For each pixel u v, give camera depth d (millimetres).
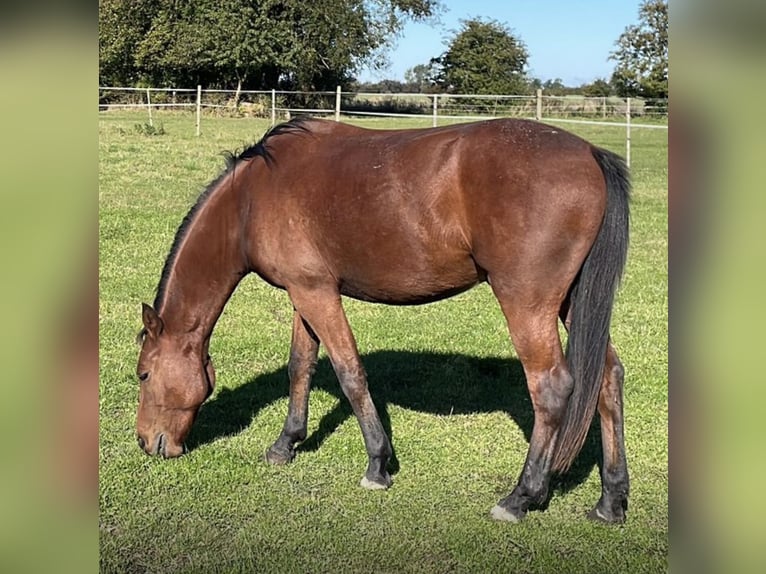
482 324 7184
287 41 35469
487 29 45344
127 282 7957
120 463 4309
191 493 4039
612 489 3746
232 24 34188
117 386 5371
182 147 17828
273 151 4023
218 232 4121
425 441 4734
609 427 3740
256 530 3693
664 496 4031
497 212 3346
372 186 3635
